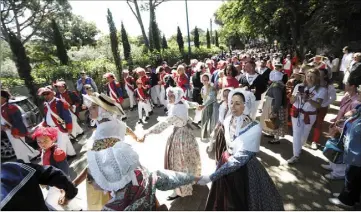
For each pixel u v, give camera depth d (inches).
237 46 1964.8
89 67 422.6
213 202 98.5
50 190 95.5
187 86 297.6
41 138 119.0
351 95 153.4
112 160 69.1
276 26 887.7
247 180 91.6
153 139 241.6
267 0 725.9
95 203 106.5
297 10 684.1
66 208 93.5
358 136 113.7
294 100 170.4
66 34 1117.1
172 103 141.7
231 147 95.0
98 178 69.4
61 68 404.8
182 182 81.0
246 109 92.0
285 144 206.8
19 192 62.5
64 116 204.5
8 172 64.2
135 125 305.0
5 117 171.3
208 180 86.7
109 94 313.6
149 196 70.9
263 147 203.2
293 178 156.9
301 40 652.7
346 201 126.0
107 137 90.0
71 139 265.6
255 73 215.5
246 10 824.3
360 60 266.7
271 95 203.3
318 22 567.8
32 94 340.5
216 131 155.9
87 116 313.0
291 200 135.6
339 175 151.9
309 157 181.9
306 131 171.0
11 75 426.9
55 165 121.0
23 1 813.9
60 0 928.3
